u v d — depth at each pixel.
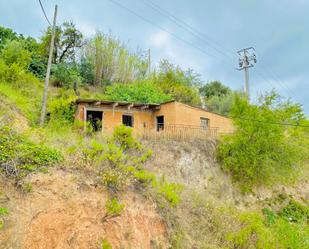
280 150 19.19
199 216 11.81
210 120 21.95
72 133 11.82
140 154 12.27
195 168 16.83
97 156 9.38
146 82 27.30
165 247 9.34
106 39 29.28
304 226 16.36
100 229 7.86
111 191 8.77
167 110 20.44
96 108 19.17
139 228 8.88
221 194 16.72
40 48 27.45
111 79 28.84
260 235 12.09
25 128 9.80
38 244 6.53
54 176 7.79
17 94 16.98
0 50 22.83
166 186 11.07
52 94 21.19
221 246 11.00
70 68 26.62
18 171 7.22
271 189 20.14
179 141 17.78
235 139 18.83
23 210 6.63
